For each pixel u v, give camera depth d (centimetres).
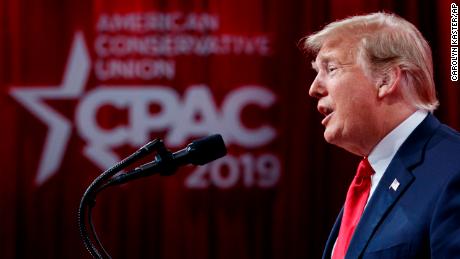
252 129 1427
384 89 420
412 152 418
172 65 1406
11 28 1389
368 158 443
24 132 1397
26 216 1405
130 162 390
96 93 1399
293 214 1446
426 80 425
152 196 1428
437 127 428
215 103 1415
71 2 1391
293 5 1428
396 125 426
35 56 1391
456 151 404
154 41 1401
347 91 424
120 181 392
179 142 1408
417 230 386
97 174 1402
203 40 1410
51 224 1407
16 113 1394
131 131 1402
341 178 1459
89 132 1398
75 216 1405
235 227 1436
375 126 427
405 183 408
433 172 400
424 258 385
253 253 1439
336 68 431
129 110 1402
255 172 1435
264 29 1425
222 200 1433
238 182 1432
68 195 1405
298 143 1441
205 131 1414
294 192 1445
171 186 1428
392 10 1441
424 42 436
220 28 1414
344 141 439
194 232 1429
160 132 1407
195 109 1412
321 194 1453
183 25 1405
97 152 1400
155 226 1427
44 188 1403
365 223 415
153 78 1404
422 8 1448
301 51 1429
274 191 1441
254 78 1423
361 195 454
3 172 1397
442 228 374
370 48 421
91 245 389
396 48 420
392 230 397
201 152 393
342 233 456
